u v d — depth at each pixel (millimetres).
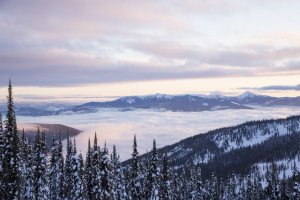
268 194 80375
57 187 48688
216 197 79188
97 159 43781
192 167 79625
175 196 80062
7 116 30953
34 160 42344
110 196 44969
